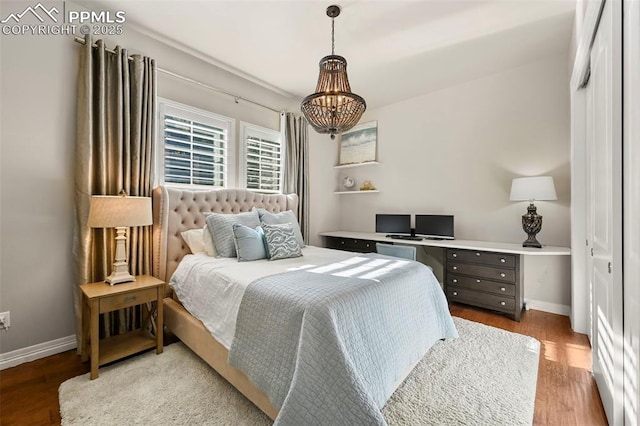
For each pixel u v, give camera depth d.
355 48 2.81
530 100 3.14
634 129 1.10
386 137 4.34
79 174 2.21
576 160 2.50
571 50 2.63
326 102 1.98
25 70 2.03
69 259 2.24
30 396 1.67
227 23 2.41
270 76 3.39
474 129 3.53
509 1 2.17
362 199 4.63
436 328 2.12
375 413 1.20
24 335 2.05
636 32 1.06
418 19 2.38
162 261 2.61
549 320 2.83
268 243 2.60
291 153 4.00
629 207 1.18
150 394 1.68
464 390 1.72
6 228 1.97
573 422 1.48
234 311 1.75
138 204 2.14
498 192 3.36
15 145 2.00
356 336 1.44
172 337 2.49
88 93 2.21
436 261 3.83
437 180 3.84
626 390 1.24
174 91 2.91
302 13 2.29
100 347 2.09
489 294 2.98
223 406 1.58
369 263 2.32
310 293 1.54
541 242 3.09
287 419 1.20
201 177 3.17
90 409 1.55
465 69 3.26
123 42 2.49
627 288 1.19
